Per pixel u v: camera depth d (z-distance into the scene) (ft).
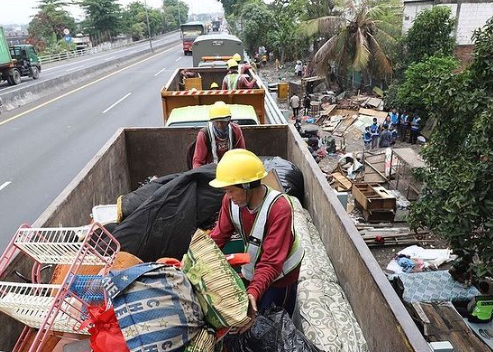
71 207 11.78
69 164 35.88
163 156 19.13
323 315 9.02
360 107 72.38
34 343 6.37
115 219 11.61
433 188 26.86
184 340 5.93
